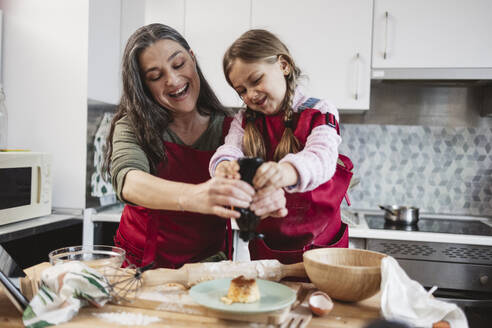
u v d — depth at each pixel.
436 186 2.56
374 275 0.77
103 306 0.79
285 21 2.30
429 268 2.00
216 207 0.82
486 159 2.52
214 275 0.90
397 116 2.58
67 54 2.13
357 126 2.61
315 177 0.86
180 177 1.24
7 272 0.87
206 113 1.30
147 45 1.10
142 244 1.28
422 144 2.57
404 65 2.23
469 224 2.27
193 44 2.38
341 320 0.74
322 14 2.27
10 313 0.79
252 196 0.81
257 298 0.78
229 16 2.35
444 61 2.21
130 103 1.17
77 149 2.14
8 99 2.19
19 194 1.80
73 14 2.12
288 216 1.08
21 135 2.19
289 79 1.09
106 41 2.30
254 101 1.06
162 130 1.23
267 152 1.12
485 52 2.18
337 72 2.27
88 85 2.13
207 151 1.27
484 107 2.48
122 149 1.13
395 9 2.23
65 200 2.17
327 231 1.12
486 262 1.96
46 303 0.73
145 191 0.95
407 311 0.74
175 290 0.88
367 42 2.25
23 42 2.17
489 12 2.17
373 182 2.61
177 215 1.21
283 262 1.03
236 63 1.04
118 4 2.42
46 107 2.16
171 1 2.39
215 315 0.75
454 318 0.73
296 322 0.73
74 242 2.08
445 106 2.54
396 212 2.23
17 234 1.69
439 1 2.20
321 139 0.95
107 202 2.41
